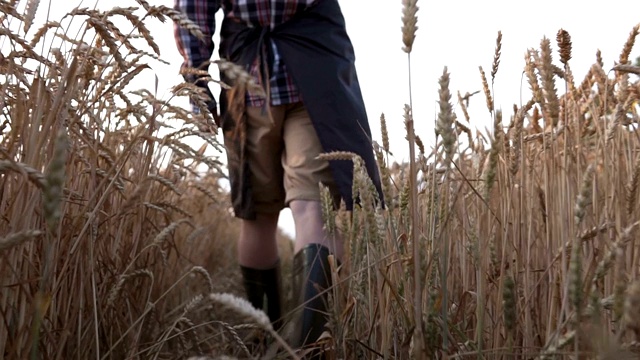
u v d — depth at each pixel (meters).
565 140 1.62
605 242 1.59
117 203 2.15
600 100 1.88
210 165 2.16
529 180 1.88
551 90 1.53
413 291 1.63
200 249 3.76
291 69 2.46
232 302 1.01
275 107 2.50
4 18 1.73
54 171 0.93
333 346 1.85
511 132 1.89
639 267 1.58
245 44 2.54
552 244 1.74
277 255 2.88
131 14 1.65
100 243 2.04
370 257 1.86
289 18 2.51
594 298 1.12
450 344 1.69
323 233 2.37
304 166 2.45
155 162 2.30
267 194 2.67
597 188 1.68
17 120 1.52
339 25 2.55
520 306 1.74
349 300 1.96
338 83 2.45
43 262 1.68
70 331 1.82
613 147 1.80
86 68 1.83
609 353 1.08
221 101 2.60
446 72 1.34
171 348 2.46
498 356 1.58
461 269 1.91
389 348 1.77
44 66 1.72
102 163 2.22
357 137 2.44
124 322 2.11
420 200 1.93
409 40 1.32
